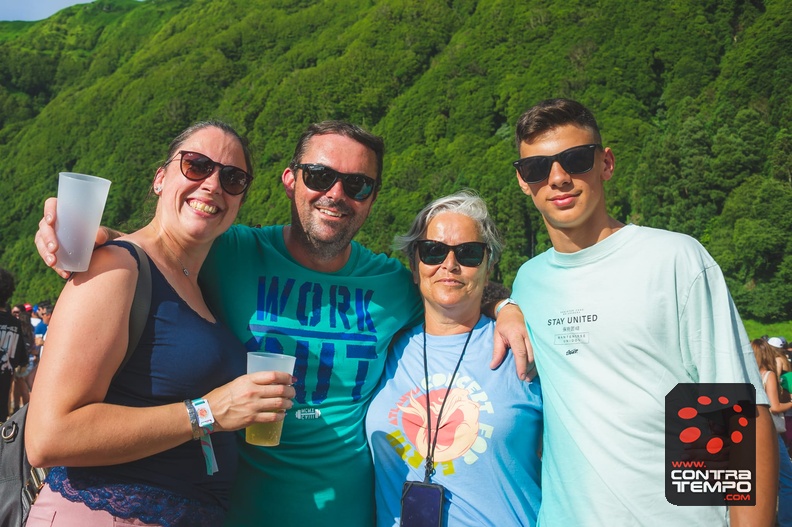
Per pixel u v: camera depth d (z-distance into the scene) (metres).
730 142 59.81
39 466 2.01
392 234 70.81
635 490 2.44
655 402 2.46
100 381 2.08
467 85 79.31
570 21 80.69
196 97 95.12
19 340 5.85
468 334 3.03
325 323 2.92
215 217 2.47
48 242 2.05
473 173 69.75
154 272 2.29
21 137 107.38
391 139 80.94
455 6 92.69
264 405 2.17
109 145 93.81
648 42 75.62
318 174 2.88
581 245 2.74
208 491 2.30
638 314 2.51
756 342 6.84
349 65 88.38
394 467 2.85
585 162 2.65
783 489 4.52
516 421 2.79
